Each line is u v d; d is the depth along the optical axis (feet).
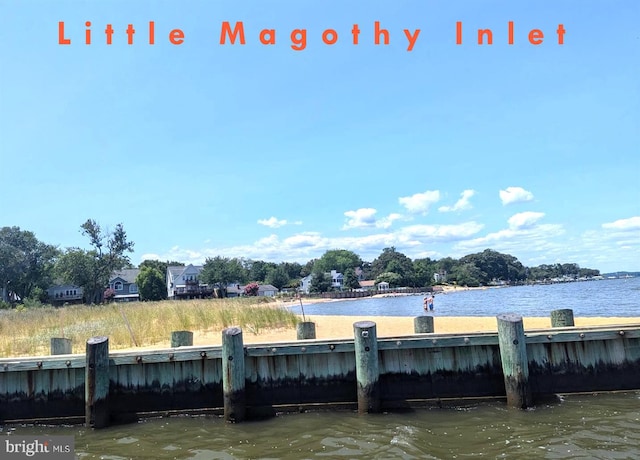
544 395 31.48
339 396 31.22
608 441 23.22
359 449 23.47
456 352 31.71
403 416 28.78
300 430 27.02
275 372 31.63
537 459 21.44
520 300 189.47
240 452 23.86
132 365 31.63
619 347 31.86
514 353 29.22
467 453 22.44
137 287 309.63
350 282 415.03
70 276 255.91
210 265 318.04
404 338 31.12
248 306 79.46
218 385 31.50
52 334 55.67
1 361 31.19
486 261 563.48
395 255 520.01
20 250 280.72
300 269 561.43
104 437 27.43
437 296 324.60
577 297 194.90
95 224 259.39
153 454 24.18
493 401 30.86
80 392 31.32
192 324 61.41
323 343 31.09
